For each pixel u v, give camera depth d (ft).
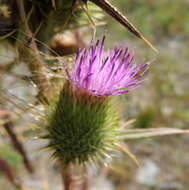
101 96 0.49
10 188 0.85
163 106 1.25
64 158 0.49
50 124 0.49
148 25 1.77
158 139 1.17
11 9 0.41
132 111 0.98
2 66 0.43
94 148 0.49
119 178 1.03
